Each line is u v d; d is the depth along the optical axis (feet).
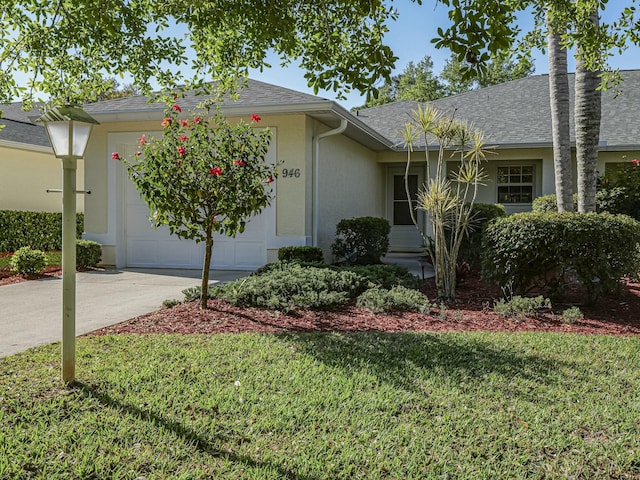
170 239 34.47
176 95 18.57
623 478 8.23
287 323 17.75
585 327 17.80
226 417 10.01
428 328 17.44
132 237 35.04
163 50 17.30
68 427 9.40
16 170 47.16
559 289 20.92
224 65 17.66
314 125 32.12
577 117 25.76
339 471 8.27
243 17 14.42
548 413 10.37
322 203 33.99
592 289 19.98
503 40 9.81
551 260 20.43
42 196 50.16
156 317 18.65
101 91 18.54
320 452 8.80
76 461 8.31
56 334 16.76
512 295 21.27
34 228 44.62
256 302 20.17
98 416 9.87
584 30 14.71
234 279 28.86
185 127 18.88
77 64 17.20
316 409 10.42
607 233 19.38
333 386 11.62
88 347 14.42
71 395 10.78
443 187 22.95
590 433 9.62
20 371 12.41
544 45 22.27
